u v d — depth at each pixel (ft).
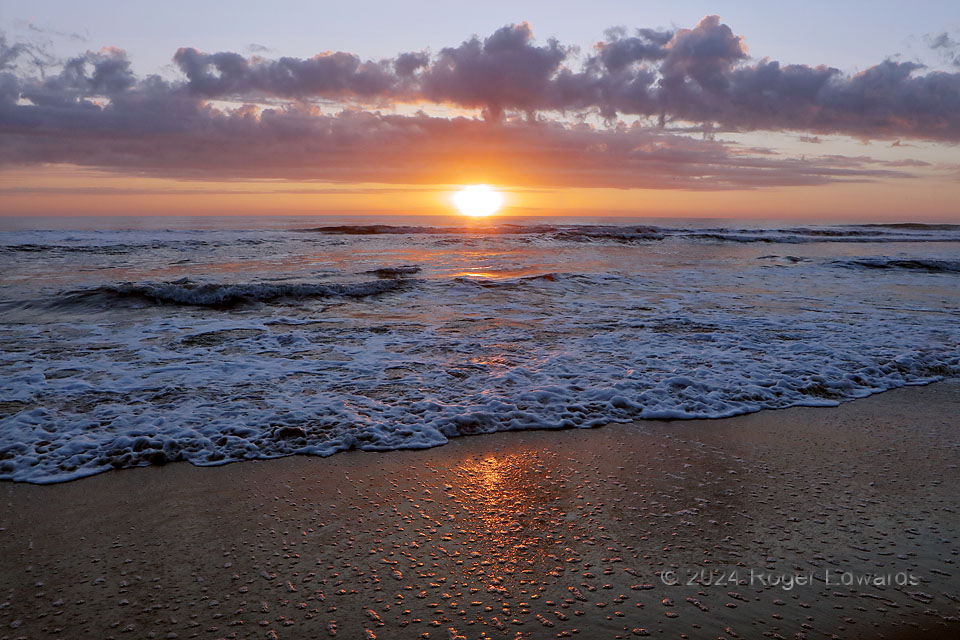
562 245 80.28
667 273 50.01
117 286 34.73
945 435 15.31
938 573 9.17
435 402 17.02
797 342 24.94
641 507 11.28
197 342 24.71
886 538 10.19
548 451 14.10
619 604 8.41
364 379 19.52
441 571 9.18
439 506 11.33
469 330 27.45
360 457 13.62
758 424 16.07
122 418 15.57
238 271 48.52
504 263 57.16
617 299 36.78
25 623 7.82
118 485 12.10
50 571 9.05
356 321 29.48
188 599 8.40
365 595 8.56
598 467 13.21
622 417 16.42
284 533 10.28
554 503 11.47
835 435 15.26
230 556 9.53
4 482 12.11
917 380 20.15
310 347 24.02
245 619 7.98
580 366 21.07
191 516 10.86
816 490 12.06
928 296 38.93
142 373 19.95
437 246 75.82
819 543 10.02
